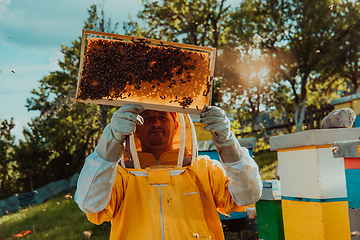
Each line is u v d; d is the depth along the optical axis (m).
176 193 1.94
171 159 2.12
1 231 10.26
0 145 24.44
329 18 20.67
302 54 21.64
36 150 24.84
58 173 25.39
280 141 3.70
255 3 22.86
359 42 20.84
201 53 1.93
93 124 27.36
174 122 2.17
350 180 2.63
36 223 10.84
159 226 1.83
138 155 2.10
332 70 21.64
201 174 2.09
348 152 2.34
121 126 1.72
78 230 7.96
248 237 5.46
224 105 24.66
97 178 1.75
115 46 1.85
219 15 23.78
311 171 3.36
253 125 26.36
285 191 3.76
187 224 1.88
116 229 1.95
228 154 1.90
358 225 2.54
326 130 3.21
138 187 1.97
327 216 3.25
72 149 26.08
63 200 14.94
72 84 21.80
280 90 25.41
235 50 24.41
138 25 23.81
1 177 25.61
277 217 4.04
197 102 1.92
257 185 1.98
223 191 2.13
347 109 3.74
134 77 1.83
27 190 25.28
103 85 1.80
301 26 21.66
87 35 1.89
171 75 1.86
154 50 1.86
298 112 22.59
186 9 23.47
